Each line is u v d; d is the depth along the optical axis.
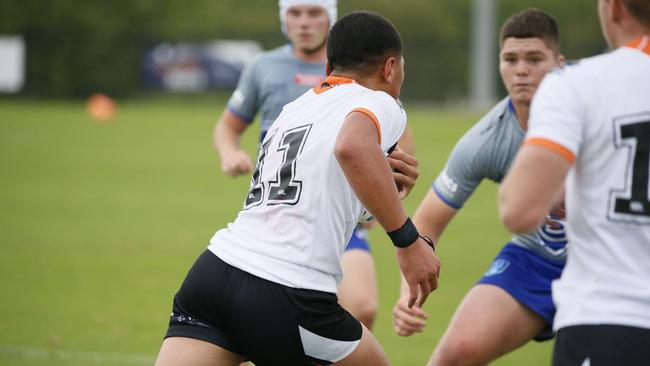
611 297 10.70
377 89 14.15
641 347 10.54
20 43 129.50
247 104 22.53
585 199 10.95
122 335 25.52
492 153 16.78
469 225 45.00
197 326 13.53
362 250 20.38
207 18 150.00
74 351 23.73
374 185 12.60
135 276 33.44
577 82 10.94
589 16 165.38
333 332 13.28
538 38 16.45
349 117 12.98
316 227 13.12
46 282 32.28
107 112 106.38
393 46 14.04
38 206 48.75
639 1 11.08
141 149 75.00
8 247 38.53
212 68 130.62
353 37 14.00
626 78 10.91
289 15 21.50
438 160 66.12
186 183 58.09
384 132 13.03
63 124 92.62
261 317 13.05
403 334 15.97
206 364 13.37
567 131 10.69
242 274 13.20
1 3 134.00
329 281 13.29
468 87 141.62
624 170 10.79
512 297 16.47
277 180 13.45
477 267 35.53
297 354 13.28
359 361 13.58
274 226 13.28
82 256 36.94
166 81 131.62
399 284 32.94
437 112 117.50
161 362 13.38
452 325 16.30
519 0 166.38
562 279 11.29
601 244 10.84
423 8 162.50
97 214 46.81
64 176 59.81
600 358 10.62
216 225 44.38
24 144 76.38
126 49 131.38
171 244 39.69
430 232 17.39
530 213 10.55
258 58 22.34
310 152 13.27
